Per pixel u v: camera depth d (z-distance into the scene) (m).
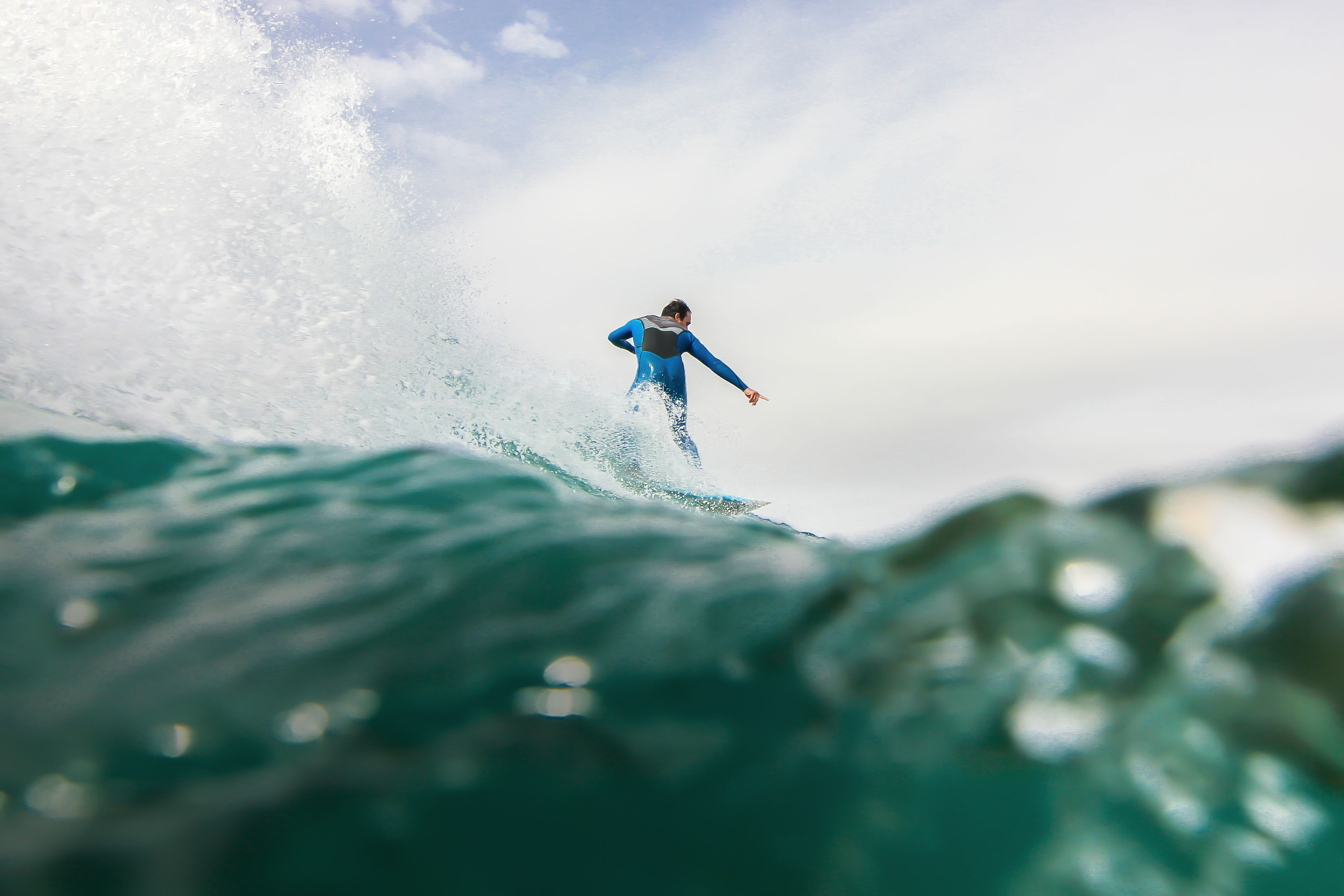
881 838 0.53
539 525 0.99
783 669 0.66
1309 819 0.51
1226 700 0.55
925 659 0.63
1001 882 0.51
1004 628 0.63
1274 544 0.61
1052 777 0.55
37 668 0.69
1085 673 0.58
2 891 0.48
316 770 0.58
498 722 0.62
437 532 0.96
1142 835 0.52
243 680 0.67
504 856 0.51
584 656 0.69
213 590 0.82
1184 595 0.60
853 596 0.72
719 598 0.76
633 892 0.49
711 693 0.64
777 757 0.58
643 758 0.58
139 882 0.49
